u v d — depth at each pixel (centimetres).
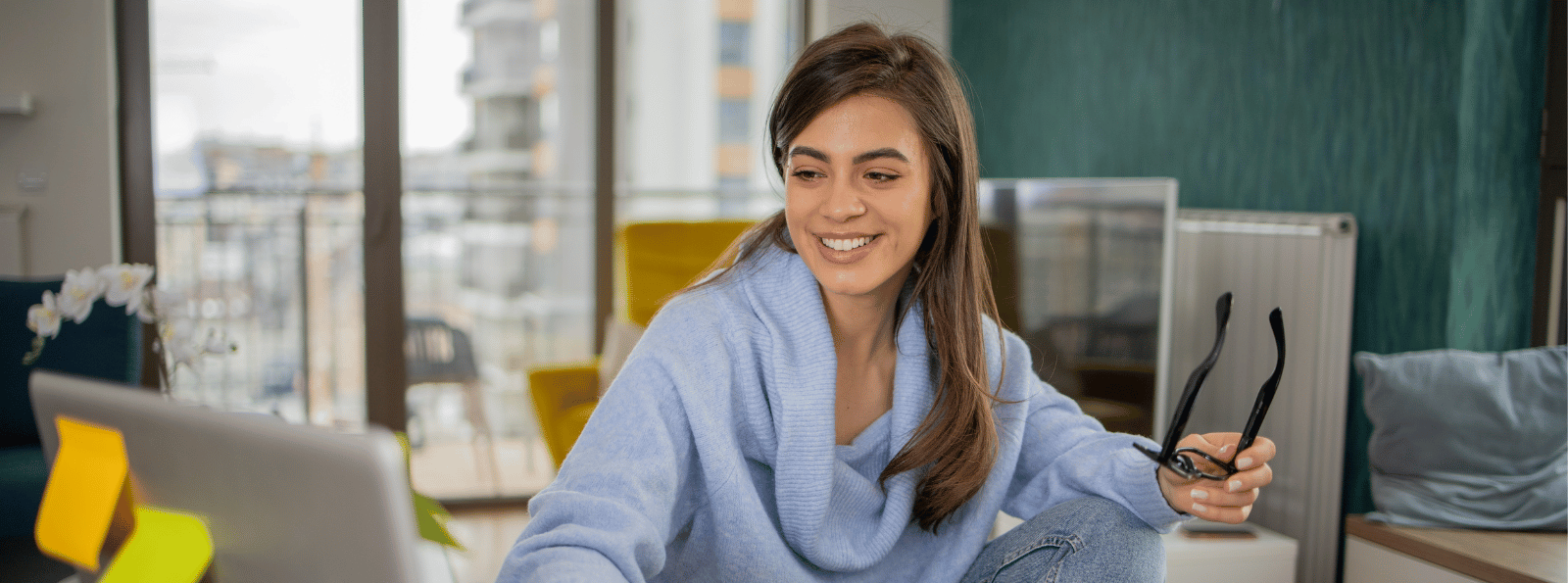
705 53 401
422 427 390
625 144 395
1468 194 218
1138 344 243
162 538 69
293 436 61
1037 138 393
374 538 59
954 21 452
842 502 106
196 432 67
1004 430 115
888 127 97
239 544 65
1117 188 252
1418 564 184
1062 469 115
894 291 108
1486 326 221
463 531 357
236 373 402
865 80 97
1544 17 218
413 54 372
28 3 341
